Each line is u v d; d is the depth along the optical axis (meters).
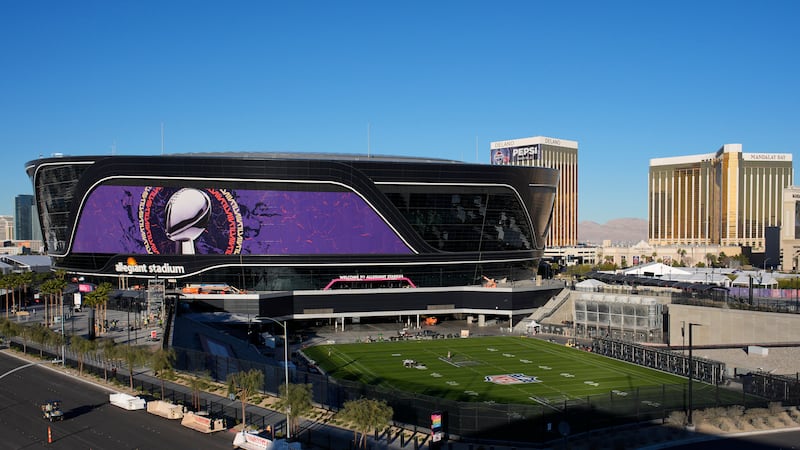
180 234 166.62
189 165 163.38
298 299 171.12
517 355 133.50
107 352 96.06
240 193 165.50
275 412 82.81
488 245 187.62
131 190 166.25
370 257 173.88
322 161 165.75
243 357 123.69
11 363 112.75
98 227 170.38
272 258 168.00
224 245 166.62
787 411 83.69
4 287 162.62
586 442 72.50
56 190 174.88
